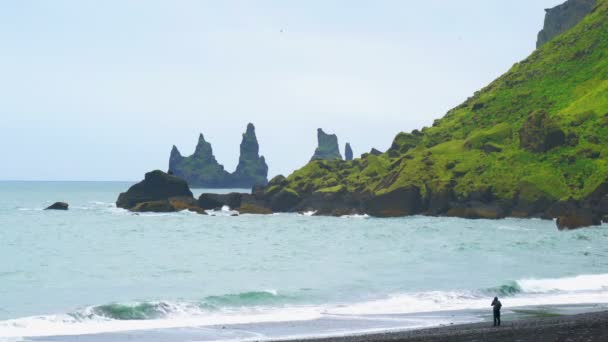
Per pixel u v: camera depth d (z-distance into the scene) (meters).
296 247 126.44
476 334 45.03
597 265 94.62
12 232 155.50
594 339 40.50
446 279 81.31
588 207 187.38
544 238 135.12
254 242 136.88
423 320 55.94
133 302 61.22
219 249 122.81
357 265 96.75
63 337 48.69
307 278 83.31
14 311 61.81
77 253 114.31
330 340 45.22
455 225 177.00
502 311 60.19
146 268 94.06
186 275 87.00
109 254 113.06
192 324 54.31
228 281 81.38
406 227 172.75
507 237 143.50
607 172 194.50
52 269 92.38
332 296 69.25
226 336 49.47
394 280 80.62
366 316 58.09
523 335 43.50
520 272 87.56
